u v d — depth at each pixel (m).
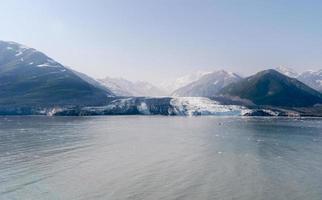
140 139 114.69
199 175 61.09
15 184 54.28
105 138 116.50
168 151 88.38
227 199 48.12
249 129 156.12
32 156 78.81
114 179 57.72
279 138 118.50
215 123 199.12
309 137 122.12
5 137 117.06
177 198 48.19
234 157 79.50
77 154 82.25
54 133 132.38
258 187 53.75
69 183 55.00
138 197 48.34
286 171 64.69
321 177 59.91
